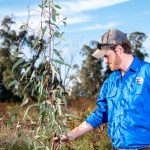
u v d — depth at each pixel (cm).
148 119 486
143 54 3431
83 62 2603
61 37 480
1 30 3045
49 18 479
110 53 498
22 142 923
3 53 2806
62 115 499
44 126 499
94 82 2523
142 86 489
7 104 2075
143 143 484
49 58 482
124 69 500
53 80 480
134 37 3444
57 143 509
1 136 958
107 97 512
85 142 877
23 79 488
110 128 510
